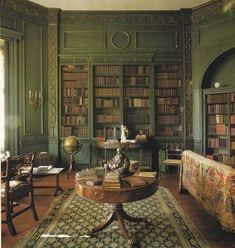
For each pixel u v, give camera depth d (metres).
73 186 5.14
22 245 2.73
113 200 2.49
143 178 2.90
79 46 6.66
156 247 2.68
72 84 6.68
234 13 5.77
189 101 6.64
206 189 3.26
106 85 6.68
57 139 6.57
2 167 3.47
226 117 5.98
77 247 2.68
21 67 6.07
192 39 6.63
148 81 6.69
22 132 6.08
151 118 6.64
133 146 6.09
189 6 6.45
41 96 6.45
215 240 2.84
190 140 6.62
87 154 6.67
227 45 5.91
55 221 3.37
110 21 6.68
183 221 3.36
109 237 2.89
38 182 5.44
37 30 6.39
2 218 3.46
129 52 6.66
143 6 6.43
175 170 6.59
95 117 6.74
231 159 5.59
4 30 5.66
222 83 6.40
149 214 3.61
